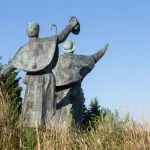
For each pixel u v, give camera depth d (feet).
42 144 41.42
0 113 43.04
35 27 52.95
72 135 44.16
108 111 47.98
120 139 43.06
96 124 47.11
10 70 53.01
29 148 41.60
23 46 53.21
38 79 51.88
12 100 49.44
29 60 52.29
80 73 66.28
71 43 68.33
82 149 41.70
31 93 51.62
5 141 40.83
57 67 65.87
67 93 63.52
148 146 40.24
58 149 41.19
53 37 52.85
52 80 52.42
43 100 51.44
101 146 42.01
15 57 53.11
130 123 43.21
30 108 51.11
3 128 41.65
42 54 52.26
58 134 42.78
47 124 46.09
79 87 66.08
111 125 44.93
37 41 52.80
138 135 41.65
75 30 54.75
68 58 66.69
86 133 46.21
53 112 51.72
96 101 83.51
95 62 68.69
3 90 48.88
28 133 42.96
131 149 40.55
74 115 63.82
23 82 52.65
